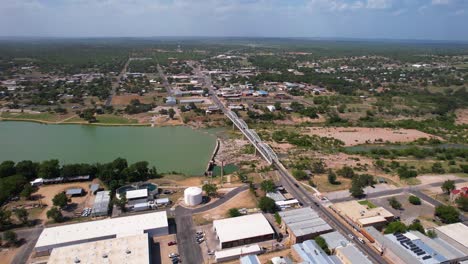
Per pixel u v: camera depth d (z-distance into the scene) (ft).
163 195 424.46
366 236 336.70
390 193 440.45
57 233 320.09
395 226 337.11
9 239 318.45
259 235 327.88
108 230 326.44
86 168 460.14
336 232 328.49
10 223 350.43
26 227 347.97
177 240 330.54
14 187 411.75
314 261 281.95
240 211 383.24
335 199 420.77
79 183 452.76
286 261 284.20
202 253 312.29
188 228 351.25
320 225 341.00
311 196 427.33
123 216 371.35
